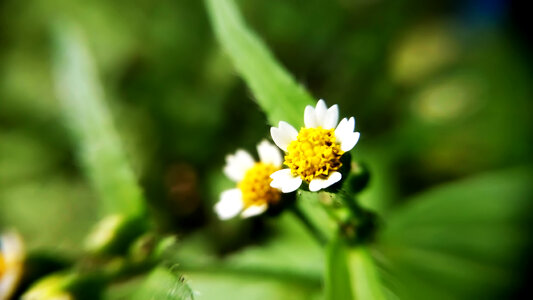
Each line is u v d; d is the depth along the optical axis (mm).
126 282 66
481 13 116
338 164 57
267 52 62
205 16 132
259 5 127
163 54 130
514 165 96
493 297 74
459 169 100
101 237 67
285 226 83
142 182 114
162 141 119
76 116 74
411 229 78
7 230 117
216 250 102
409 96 116
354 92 119
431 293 74
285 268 74
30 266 69
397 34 124
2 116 130
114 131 73
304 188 57
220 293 71
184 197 112
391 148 103
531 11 106
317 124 58
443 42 121
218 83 123
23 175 124
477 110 106
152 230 69
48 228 117
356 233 62
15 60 136
